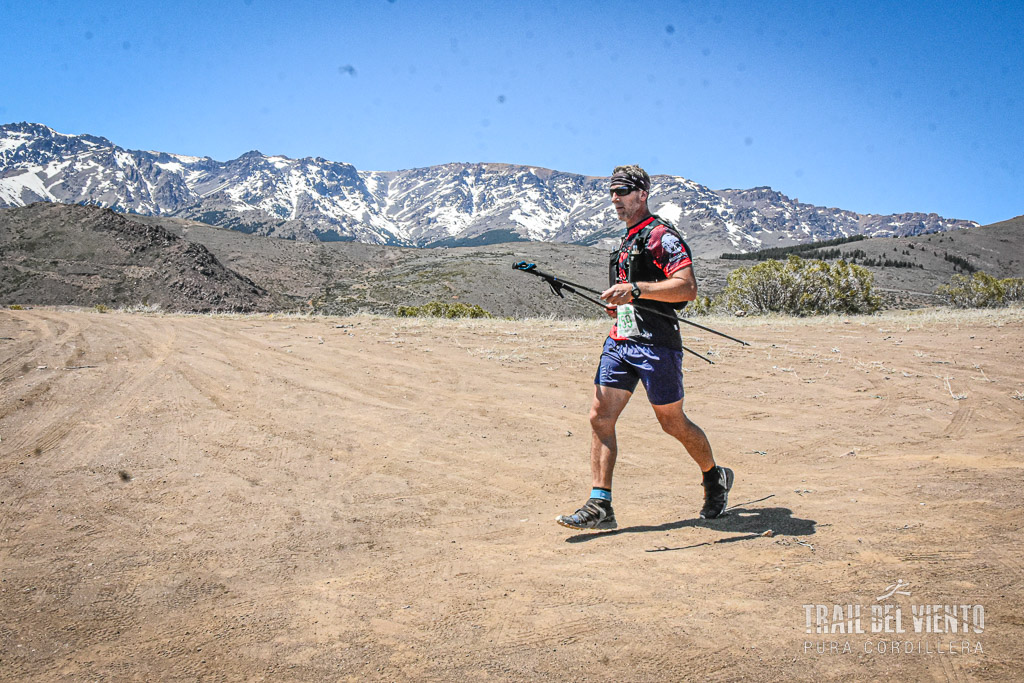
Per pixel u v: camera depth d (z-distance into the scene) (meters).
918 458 5.05
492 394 7.68
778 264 22.33
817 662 2.27
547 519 4.16
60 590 3.33
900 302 127.94
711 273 159.38
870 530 3.44
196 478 5.02
